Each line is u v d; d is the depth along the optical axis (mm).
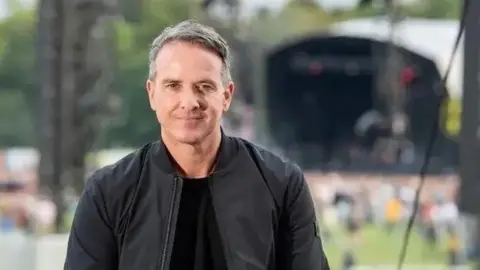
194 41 4363
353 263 21328
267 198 4480
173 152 4457
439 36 31891
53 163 13648
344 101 33375
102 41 13672
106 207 4426
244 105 30875
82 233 4438
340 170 31656
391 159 30969
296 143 33094
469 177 11141
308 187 4633
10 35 69750
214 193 4465
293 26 42406
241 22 28266
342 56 33125
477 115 11117
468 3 6594
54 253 10930
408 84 30656
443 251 23125
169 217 4398
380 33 31391
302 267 4512
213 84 4371
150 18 55031
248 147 4594
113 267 4469
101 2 13539
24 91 68250
